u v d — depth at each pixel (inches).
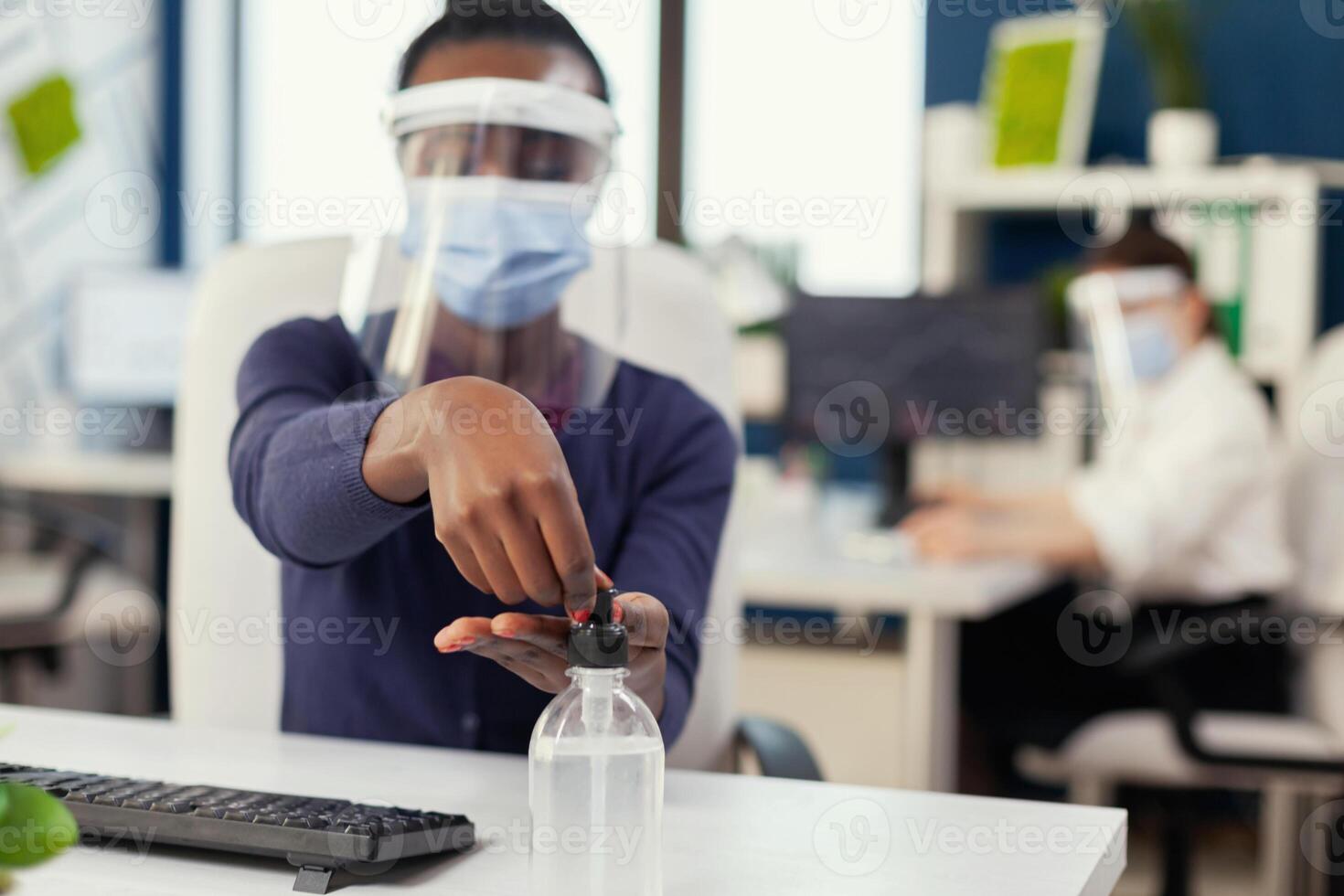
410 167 37.3
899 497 109.2
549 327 38.5
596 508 44.6
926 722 83.0
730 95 136.8
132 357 147.1
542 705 44.9
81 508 143.6
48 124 144.8
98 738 38.1
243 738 38.6
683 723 41.1
